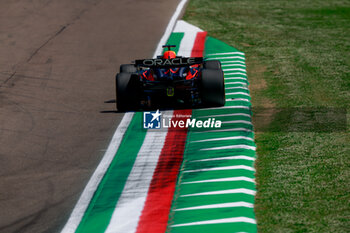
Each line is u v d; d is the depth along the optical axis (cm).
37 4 9906
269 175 2880
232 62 6062
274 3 10369
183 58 3928
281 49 6775
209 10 9581
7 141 3706
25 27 8306
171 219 2472
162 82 4003
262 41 7294
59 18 8906
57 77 5684
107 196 2789
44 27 8312
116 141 3606
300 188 2694
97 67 6112
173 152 3341
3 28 8256
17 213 2670
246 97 4544
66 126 4006
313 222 2325
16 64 6312
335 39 7369
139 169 3109
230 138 3469
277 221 2355
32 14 9162
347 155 3120
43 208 2709
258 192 2680
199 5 10006
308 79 5241
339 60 6088
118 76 4222
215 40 7262
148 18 8812
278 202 2547
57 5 9862
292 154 3175
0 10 9431
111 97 4838
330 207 2462
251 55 6500
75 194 2847
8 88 5269
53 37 7706
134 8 9594
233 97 4503
